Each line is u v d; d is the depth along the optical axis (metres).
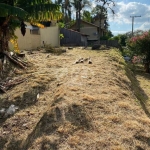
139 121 3.81
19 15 6.70
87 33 34.00
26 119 4.44
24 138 3.83
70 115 3.86
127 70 9.91
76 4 32.03
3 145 3.77
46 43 18.12
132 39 14.91
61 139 3.23
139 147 3.08
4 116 4.66
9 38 8.66
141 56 13.97
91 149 2.98
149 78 11.45
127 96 5.25
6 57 7.94
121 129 3.47
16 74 7.16
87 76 6.32
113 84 5.87
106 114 3.96
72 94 4.73
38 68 7.85
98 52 13.94
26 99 5.30
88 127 3.50
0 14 6.68
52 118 3.83
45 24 20.28
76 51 14.45
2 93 5.75
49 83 6.09
